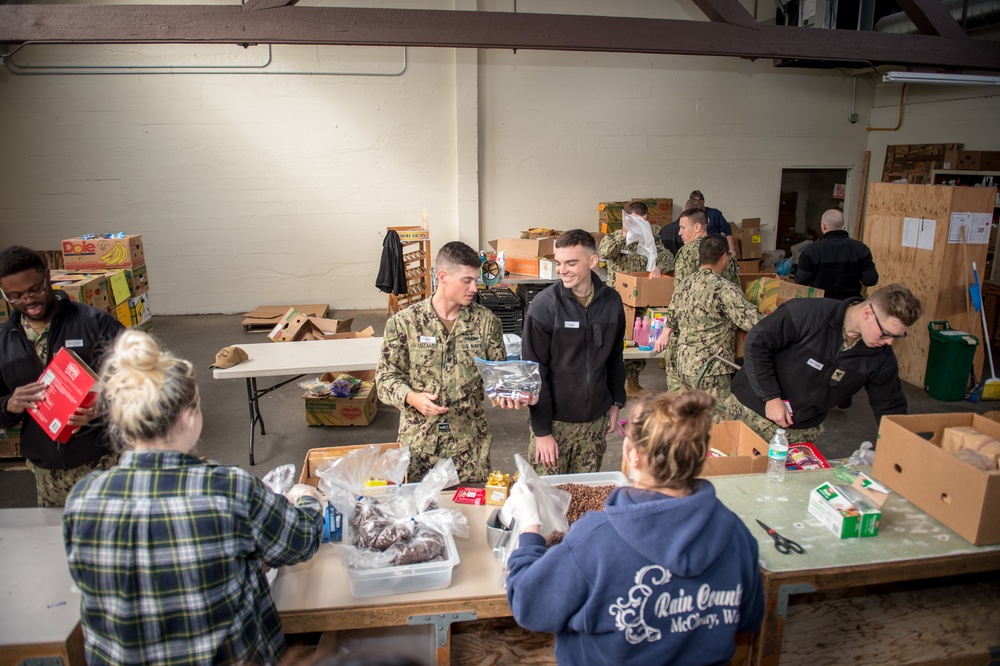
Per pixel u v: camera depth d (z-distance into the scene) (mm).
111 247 4352
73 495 1204
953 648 1892
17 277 2086
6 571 1604
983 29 6152
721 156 7996
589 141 7730
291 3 4160
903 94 7684
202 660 1226
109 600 1190
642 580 1114
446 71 7285
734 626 1188
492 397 2297
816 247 5023
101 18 4066
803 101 7988
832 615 1893
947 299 5109
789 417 2547
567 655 1225
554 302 2473
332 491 1824
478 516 1985
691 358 3441
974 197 4953
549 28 4438
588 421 2609
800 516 1867
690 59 7660
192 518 1193
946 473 1799
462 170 7496
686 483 1149
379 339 4414
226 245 7402
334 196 7445
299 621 1543
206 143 7113
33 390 2045
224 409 4887
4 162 6883
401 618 1572
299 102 7156
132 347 1229
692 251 4574
